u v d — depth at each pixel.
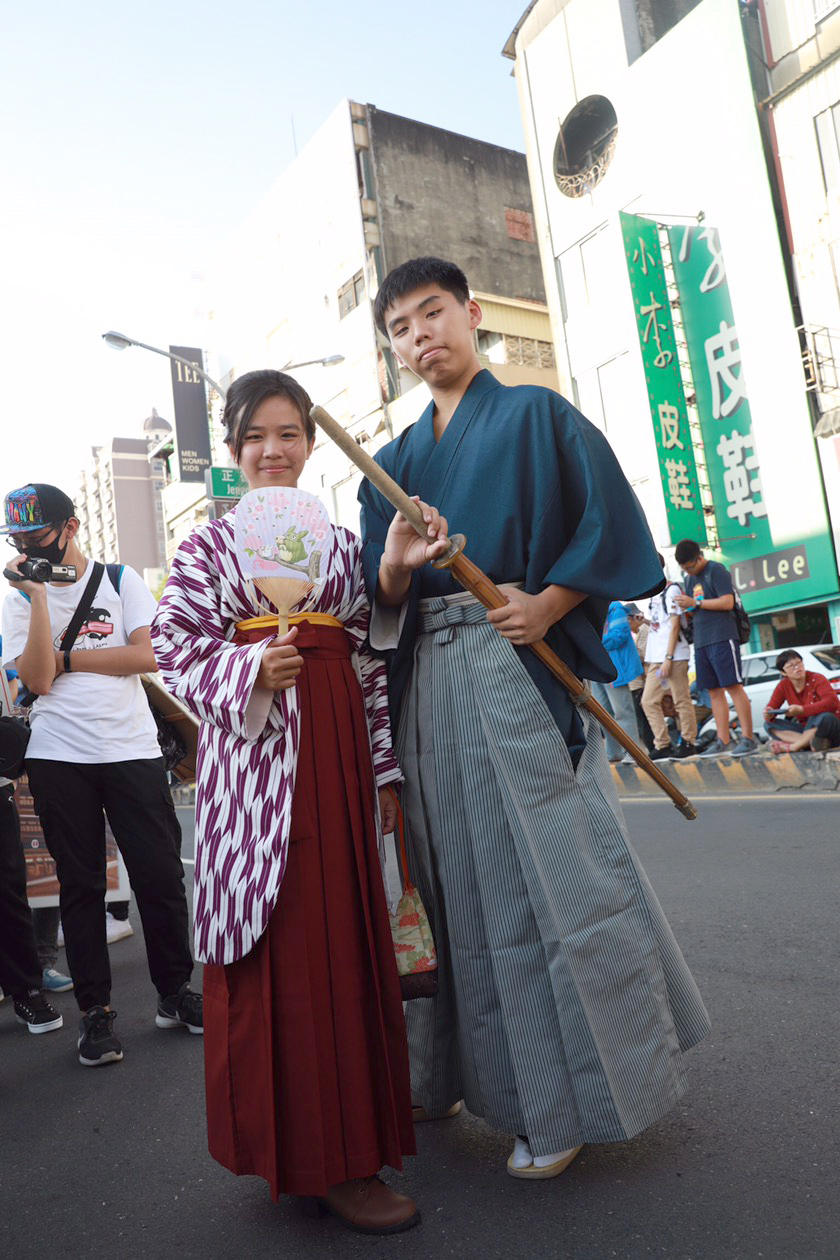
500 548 2.11
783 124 15.83
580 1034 1.95
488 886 2.04
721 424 16.56
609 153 18.14
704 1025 2.16
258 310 27.94
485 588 2.01
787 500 15.77
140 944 4.66
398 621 2.17
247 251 28.19
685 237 16.89
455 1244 1.81
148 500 60.22
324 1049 1.91
